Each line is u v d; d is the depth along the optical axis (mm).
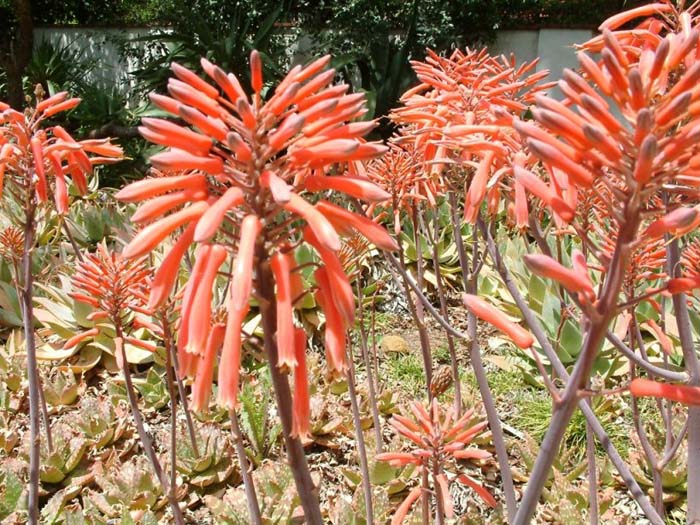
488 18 10773
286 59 11695
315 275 1356
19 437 4156
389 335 5367
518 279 5523
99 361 4934
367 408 4305
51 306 5109
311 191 1345
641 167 1027
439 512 2160
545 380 1338
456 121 2154
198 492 3689
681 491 3545
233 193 1207
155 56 12609
